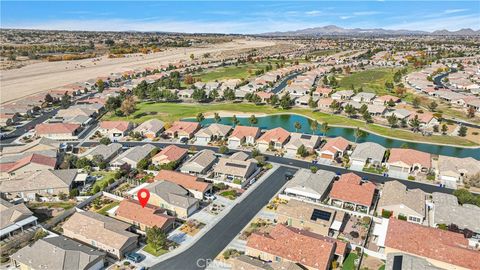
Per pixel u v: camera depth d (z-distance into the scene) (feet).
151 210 258.57
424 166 345.10
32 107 585.63
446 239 222.48
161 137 457.68
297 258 209.97
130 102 572.10
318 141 419.95
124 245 223.51
